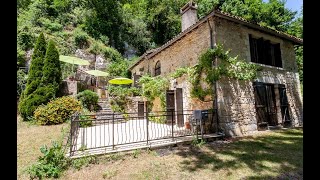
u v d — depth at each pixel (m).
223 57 7.59
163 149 5.55
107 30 24.09
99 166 4.44
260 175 3.91
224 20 8.02
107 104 12.39
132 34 25.61
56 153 4.38
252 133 7.88
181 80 9.27
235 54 8.07
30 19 19.28
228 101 7.57
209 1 20.59
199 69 8.09
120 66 18.89
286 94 9.54
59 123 8.53
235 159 4.79
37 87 9.80
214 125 7.30
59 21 21.92
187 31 8.83
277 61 9.73
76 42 20.16
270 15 19.66
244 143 6.31
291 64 10.29
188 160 4.77
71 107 9.09
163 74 10.97
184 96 9.00
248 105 8.07
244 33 8.52
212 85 7.61
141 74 14.52
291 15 19.55
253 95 8.30
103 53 20.66
